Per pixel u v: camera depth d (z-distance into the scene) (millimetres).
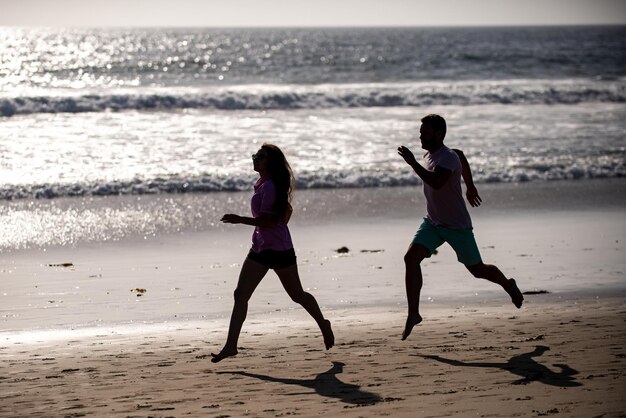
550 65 75062
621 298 11742
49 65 72938
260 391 7215
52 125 32812
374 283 13023
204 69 69375
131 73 65250
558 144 30781
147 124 33469
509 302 11586
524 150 29516
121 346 9312
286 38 167500
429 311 11023
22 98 35688
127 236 17375
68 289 12703
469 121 36219
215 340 9602
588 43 129750
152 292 12523
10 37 164750
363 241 16797
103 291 12570
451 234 8633
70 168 24984
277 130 32594
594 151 29484
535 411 6176
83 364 8445
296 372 7902
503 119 37000
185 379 7734
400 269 14094
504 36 173500
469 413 6191
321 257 15086
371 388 7164
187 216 19719
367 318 10680
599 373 7426
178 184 23203
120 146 28656
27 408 6789
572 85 47250
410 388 7102
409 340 9227
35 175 23906
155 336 9852
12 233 17469
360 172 24984
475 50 104125
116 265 14578
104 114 35969
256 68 70562
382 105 41094
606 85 47094
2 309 11406
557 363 7855
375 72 67312
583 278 13203
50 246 16281
